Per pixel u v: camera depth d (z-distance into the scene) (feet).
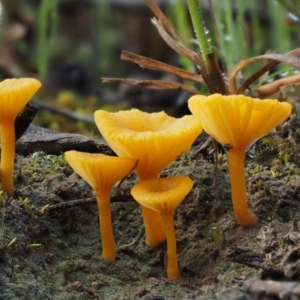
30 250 0.81
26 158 0.91
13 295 0.76
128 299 0.78
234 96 0.77
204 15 1.51
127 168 0.79
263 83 1.02
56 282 0.79
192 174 0.87
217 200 0.85
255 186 0.85
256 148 0.91
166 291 0.79
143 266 0.82
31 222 0.82
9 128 0.82
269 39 1.52
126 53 0.91
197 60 0.90
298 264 0.74
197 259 0.82
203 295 0.77
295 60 0.85
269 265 0.76
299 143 0.90
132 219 0.86
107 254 0.82
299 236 0.78
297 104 0.99
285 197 0.83
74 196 0.86
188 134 0.79
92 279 0.80
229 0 1.01
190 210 0.85
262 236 0.80
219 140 0.80
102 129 0.80
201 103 0.77
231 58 1.00
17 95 0.80
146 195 0.77
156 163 0.80
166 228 0.79
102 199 0.81
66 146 0.93
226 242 0.82
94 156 0.79
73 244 0.83
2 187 0.83
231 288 0.75
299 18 0.98
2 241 0.80
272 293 0.72
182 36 1.05
